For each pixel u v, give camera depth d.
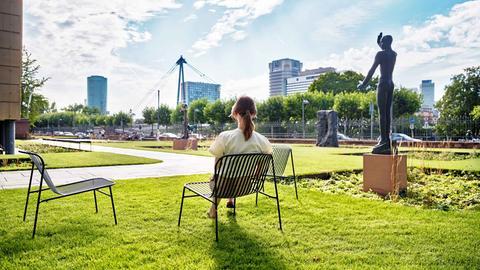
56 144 24.06
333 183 6.93
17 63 10.73
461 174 7.73
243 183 3.43
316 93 44.72
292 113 42.16
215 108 50.00
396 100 38.41
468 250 2.98
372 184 5.90
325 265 2.67
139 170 8.88
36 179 7.12
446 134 23.36
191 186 3.90
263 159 3.50
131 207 4.56
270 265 2.67
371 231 3.52
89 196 5.24
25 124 36.12
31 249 3.01
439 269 2.57
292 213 4.29
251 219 4.02
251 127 3.63
